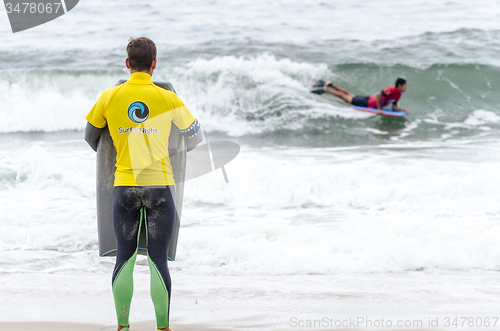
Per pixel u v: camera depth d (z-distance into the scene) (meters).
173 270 15.09
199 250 16.14
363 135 38.91
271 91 45.75
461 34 59.94
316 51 54.09
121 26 60.47
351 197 21.95
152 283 9.13
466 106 47.41
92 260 15.96
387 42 57.56
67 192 22.67
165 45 54.09
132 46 9.32
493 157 29.16
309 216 19.91
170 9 66.75
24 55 50.19
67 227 17.92
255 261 15.51
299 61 50.81
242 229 17.73
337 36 59.09
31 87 42.88
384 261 15.34
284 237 17.14
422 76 49.62
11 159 26.19
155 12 65.56
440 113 46.44
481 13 66.31
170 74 45.84
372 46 56.34
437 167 25.97
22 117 39.88
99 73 44.28
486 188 21.88
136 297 12.53
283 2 69.62
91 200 21.61
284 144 35.69
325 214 20.16
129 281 9.12
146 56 9.30
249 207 21.20
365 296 12.56
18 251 16.31
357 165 27.23
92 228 17.98
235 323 10.66
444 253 15.57
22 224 18.20
